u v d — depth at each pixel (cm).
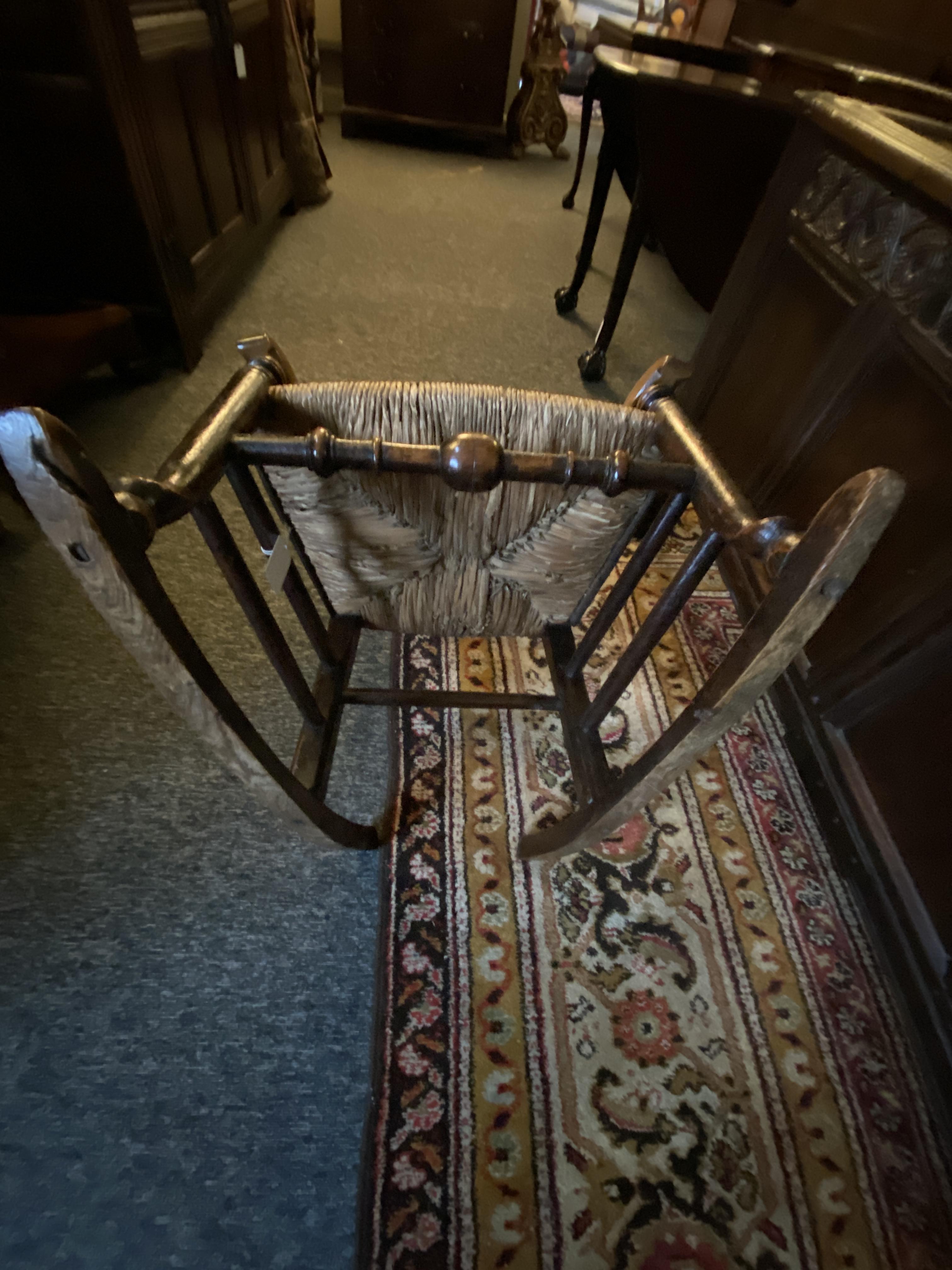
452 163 287
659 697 108
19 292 144
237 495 64
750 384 124
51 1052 69
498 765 97
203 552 118
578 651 84
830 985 81
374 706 100
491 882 85
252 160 183
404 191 257
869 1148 71
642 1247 64
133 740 92
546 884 86
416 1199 64
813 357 105
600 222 180
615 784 67
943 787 76
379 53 267
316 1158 66
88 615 106
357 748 97
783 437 112
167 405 146
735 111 123
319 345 171
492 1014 75
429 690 90
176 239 144
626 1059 74
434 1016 74
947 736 76
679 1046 75
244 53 170
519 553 73
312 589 116
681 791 97
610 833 70
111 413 142
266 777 58
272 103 199
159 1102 67
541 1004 76
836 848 90
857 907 87
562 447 61
